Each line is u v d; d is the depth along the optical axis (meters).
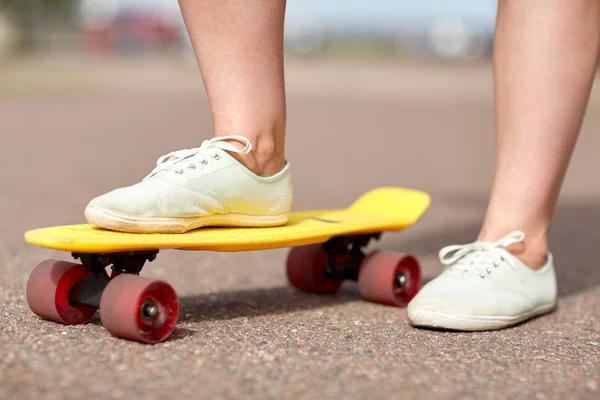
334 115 9.64
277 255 3.04
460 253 2.07
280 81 1.98
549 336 1.91
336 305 2.21
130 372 1.46
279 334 1.80
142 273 2.55
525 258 2.10
